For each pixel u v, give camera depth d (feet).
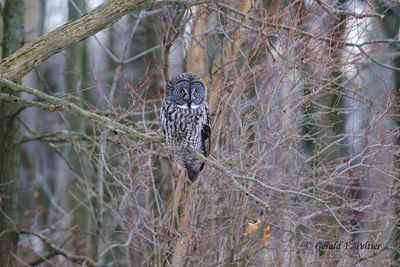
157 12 51.29
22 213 72.90
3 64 34.22
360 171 47.44
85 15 35.58
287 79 44.19
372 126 44.34
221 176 43.91
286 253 45.32
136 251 51.39
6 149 55.72
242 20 47.52
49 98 33.42
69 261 57.98
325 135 44.88
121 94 54.08
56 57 91.09
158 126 51.90
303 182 44.50
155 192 43.80
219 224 45.39
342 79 50.34
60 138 55.62
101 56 75.10
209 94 47.19
